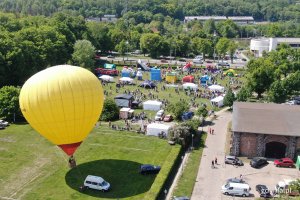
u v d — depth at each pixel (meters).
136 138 101.75
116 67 195.50
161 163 87.56
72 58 172.75
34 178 80.56
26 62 146.25
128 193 75.69
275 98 135.38
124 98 127.31
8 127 107.12
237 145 93.69
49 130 78.56
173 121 116.56
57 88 75.31
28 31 161.50
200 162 90.31
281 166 89.31
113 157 90.56
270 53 198.50
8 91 113.00
